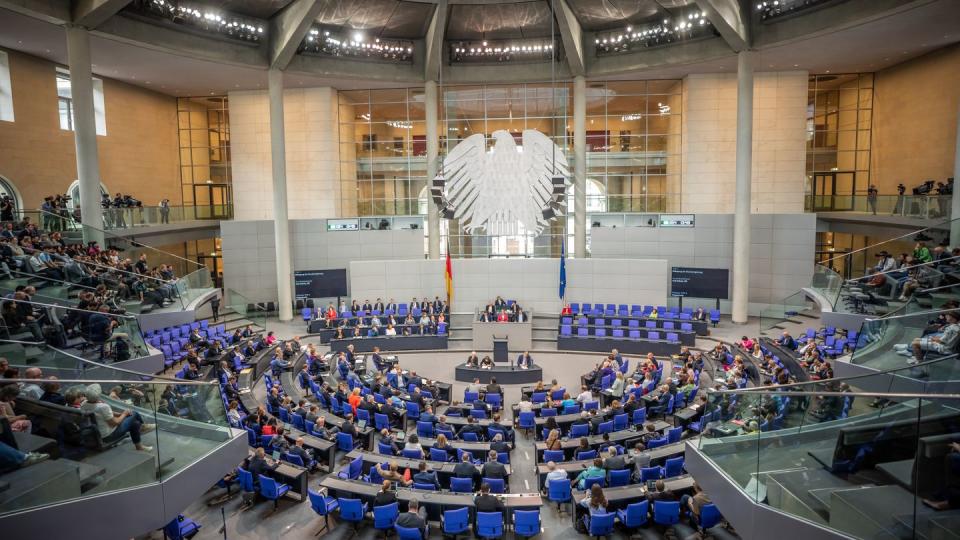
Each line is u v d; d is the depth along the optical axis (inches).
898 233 940.6
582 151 1124.5
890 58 1030.4
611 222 1157.7
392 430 584.4
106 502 292.4
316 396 682.8
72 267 630.5
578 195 1137.4
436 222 1152.8
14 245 601.9
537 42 1102.4
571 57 1052.5
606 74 1101.1
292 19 931.3
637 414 578.9
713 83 1117.7
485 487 389.4
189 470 339.6
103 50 904.9
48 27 798.5
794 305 945.5
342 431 536.7
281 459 480.1
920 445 225.8
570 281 1101.7
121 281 681.0
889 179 1113.4
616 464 437.4
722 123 1125.1
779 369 609.3
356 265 1087.0
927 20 815.7
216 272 1437.0
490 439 549.0
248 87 1179.9
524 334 944.9
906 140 1063.0
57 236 705.0
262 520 434.3
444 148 1199.6
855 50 970.1
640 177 1200.8
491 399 662.5
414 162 1228.5
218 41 962.1
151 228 1026.7
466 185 969.5
